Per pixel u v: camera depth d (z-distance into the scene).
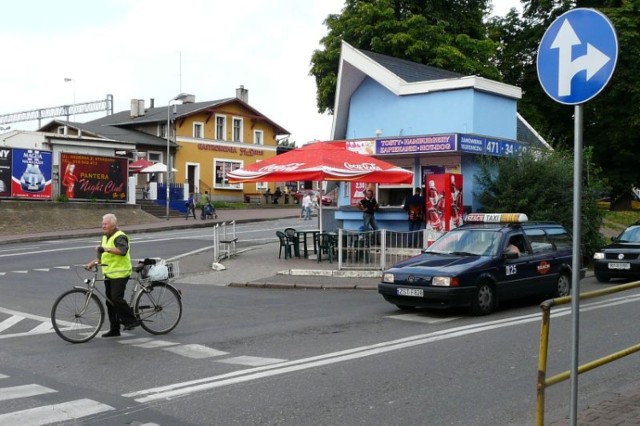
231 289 15.99
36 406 6.36
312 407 6.33
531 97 37.50
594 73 4.58
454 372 7.69
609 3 34.97
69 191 35.69
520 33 39.53
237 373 7.63
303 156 18.77
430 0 39.06
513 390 6.94
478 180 20.39
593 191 21.38
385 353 8.70
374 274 16.86
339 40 38.47
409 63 25.30
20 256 23.47
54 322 9.51
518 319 11.45
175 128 53.56
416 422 5.91
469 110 21.38
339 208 22.95
